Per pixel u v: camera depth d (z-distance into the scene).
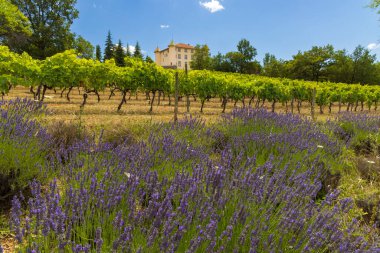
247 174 2.82
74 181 2.77
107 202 2.31
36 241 1.87
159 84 12.37
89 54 47.28
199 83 13.92
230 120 6.09
